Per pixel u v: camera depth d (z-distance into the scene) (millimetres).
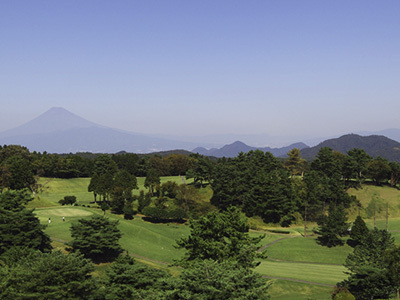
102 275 55844
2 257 43219
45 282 30156
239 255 31625
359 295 47594
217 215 41438
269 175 126438
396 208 126125
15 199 60188
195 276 25172
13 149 167500
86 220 64500
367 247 53625
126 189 113625
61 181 162250
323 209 120312
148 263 65250
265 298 24797
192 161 196625
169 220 110250
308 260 83125
